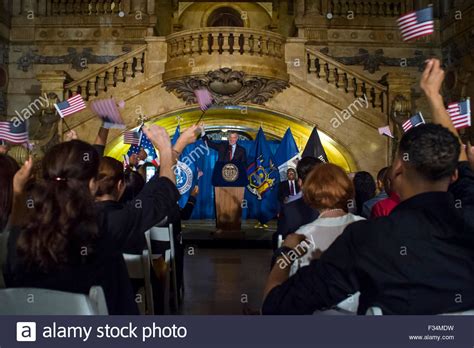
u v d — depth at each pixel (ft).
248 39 41.70
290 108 43.65
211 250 33.42
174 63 41.93
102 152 11.49
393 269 5.60
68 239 6.22
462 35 46.55
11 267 6.63
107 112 11.00
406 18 10.21
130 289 8.15
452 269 5.57
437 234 5.66
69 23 50.80
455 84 47.26
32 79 50.21
